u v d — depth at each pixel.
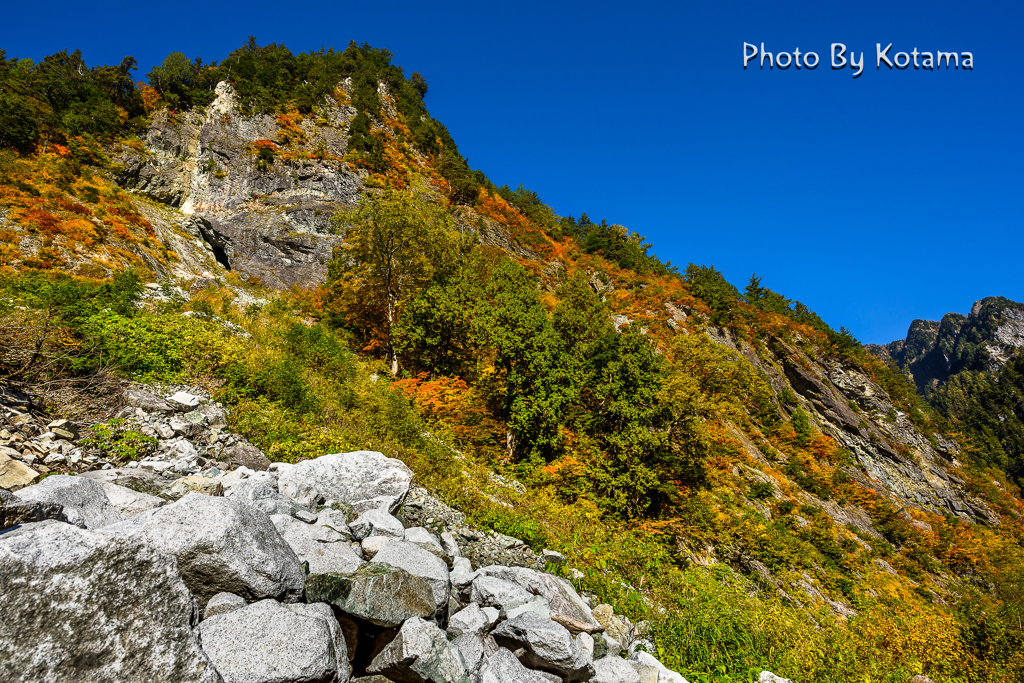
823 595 19.73
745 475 31.17
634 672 5.10
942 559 42.06
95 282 18.64
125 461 6.77
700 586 9.58
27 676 2.11
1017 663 11.52
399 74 96.69
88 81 59.75
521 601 5.43
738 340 63.81
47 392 7.84
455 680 3.72
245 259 41.47
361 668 3.92
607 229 87.44
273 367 12.12
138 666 2.36
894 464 63.47
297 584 3.85
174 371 10.89
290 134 61.06
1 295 12.43
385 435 11.28
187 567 3.40
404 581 4.29
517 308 19.16
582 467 16.12
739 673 6.70
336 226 27.19
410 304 22.34
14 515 2.98
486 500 9.98
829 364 73.38
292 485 6.45
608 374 19.58
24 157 40.03
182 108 61.75
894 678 8.62
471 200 67.50
